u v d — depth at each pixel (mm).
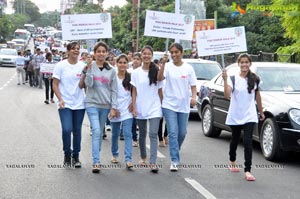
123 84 8297
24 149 9656
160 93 8219
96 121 8047
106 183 7281
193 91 8273
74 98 8094
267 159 9164
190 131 12789
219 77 11758
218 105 11188
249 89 7746
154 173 7988
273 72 10375
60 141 10625
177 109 8172
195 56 29031
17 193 6656
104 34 8812
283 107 8820
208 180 7590
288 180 7707
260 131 9430
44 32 116062
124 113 8305
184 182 7438
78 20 8742
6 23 86750
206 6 39312
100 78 8055
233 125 7906
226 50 8602
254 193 6902
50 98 20406
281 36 34250
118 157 9195
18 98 20641
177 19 8828
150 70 8102
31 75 27531
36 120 13969
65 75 8031
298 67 10648
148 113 8109
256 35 35250
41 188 6926
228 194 6816
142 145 8469
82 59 10805
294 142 8523
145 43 42531
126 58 8312
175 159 8203
